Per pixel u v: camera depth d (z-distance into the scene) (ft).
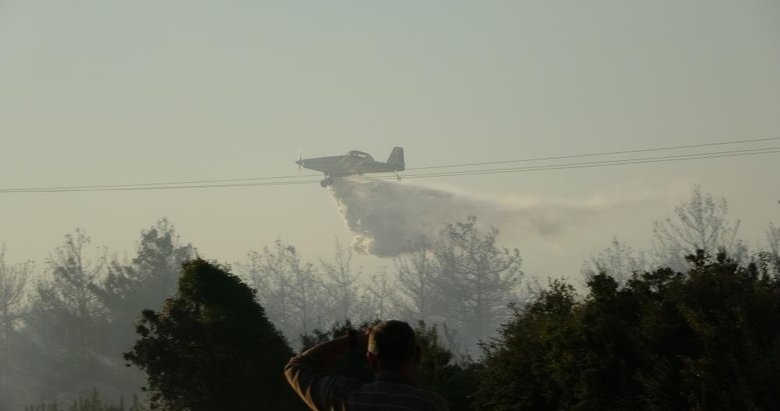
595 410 68.54
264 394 96.58
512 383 76.79
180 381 96.68
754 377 60.75
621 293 72.69
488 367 81.92
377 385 21.65
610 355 68.59
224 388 96.22
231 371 96.27
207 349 96.37
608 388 68.49
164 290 324.80
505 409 76.89
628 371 68.13
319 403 22.04
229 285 100.68
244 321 99.91
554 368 71.87
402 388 21.58
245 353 96.68
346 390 21.86
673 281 68.54
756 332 63.57
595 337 69.82
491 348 84.79
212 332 96.48
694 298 65.82
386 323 22.15
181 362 96.99
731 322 63.52
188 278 100.17
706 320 64.59
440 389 89.86
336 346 23.20
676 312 67.97
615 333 68.74
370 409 21.35
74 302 338.75
